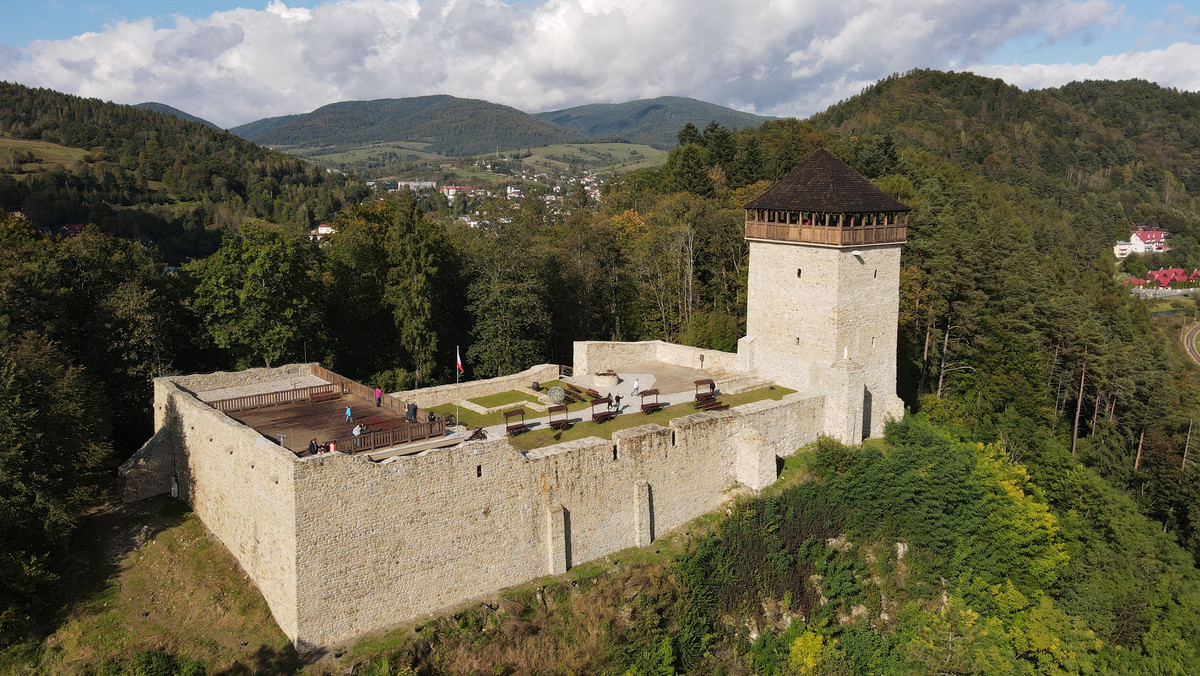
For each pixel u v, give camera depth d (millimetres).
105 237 48188
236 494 31516
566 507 33656
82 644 28906
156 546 33469
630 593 33031
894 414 48125
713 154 110500
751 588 36031
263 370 42469
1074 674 37938
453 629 29875
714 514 38781
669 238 73750
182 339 46500
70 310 42969
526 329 59156
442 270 59375
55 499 31578
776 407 41875
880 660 35781
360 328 56594
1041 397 62125
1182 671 41344
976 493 41375
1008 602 39719
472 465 30906
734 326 61500
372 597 28984
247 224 47438
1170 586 48062
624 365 54469
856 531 39500
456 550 30859
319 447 30250
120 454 42344
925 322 62031
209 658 27984
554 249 70938
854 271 45000
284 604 28219
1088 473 54000
